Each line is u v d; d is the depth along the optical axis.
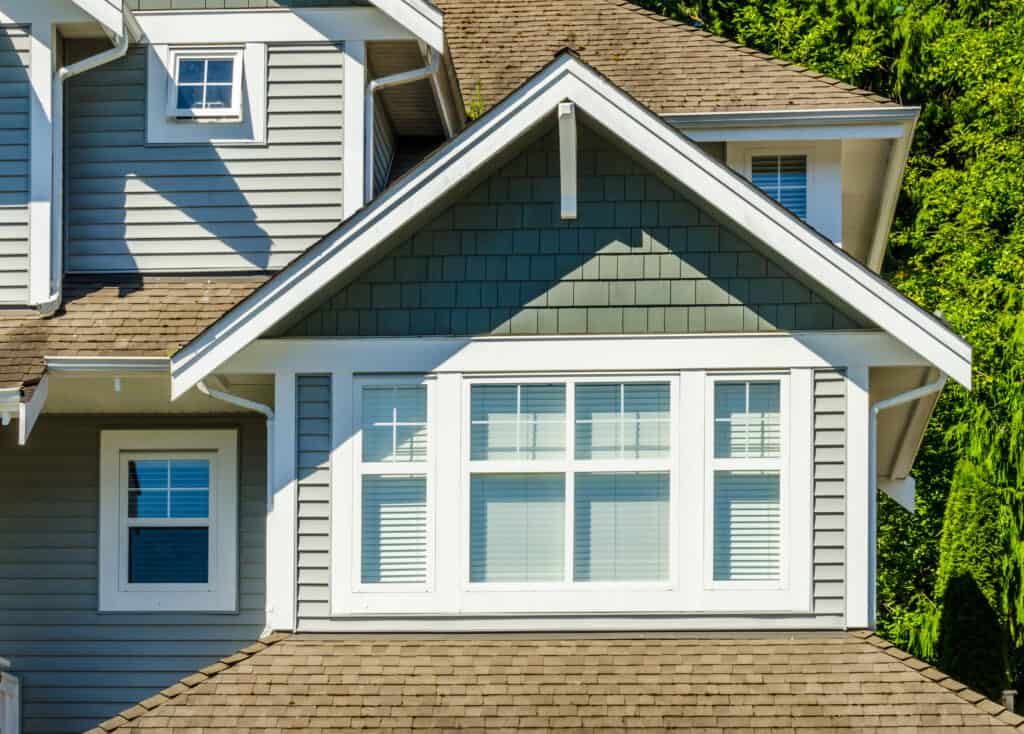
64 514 16.81
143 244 16.70
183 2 16.92
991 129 33.25
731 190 14.07
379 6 16.52
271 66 16.86
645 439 14.49
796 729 13.25
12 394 14.69
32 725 16.53
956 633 27.36
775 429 14.43
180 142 16.80
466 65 21.30
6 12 16.47
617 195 14.64
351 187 16.69
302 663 14.09
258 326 14.15
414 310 14.65
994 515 28.17
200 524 16.80
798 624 14.29
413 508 14.55
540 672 13.87
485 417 14.58
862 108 17.62
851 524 14.31
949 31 35.06
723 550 14.38
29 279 16.20
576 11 21.89
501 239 14.66
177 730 13.43
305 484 14.59
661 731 13.27
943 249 32.38
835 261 13.98
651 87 18.72
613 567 14.43
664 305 14.55
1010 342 29.67
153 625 16.66
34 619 16.69
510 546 14.48
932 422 30.98
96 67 16.89
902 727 13.28
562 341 14.55
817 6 35.00
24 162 16.38
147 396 16.20
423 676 13.88
